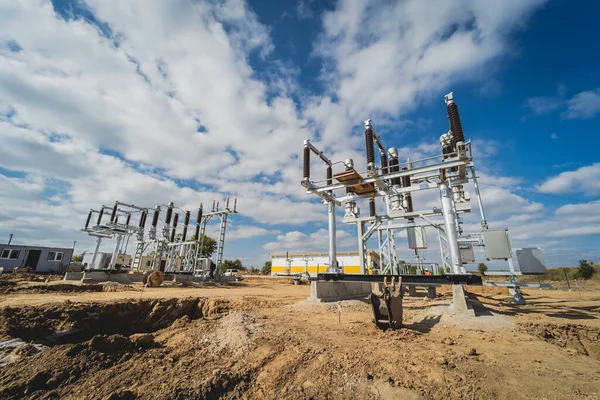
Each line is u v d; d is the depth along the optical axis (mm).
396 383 5215
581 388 4844
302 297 20938
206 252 65000
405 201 20766
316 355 6848
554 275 46312
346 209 19594
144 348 8023
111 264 31812
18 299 13773
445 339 7668
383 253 19875
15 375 5898
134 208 35312
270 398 5363
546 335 8055
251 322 10234
